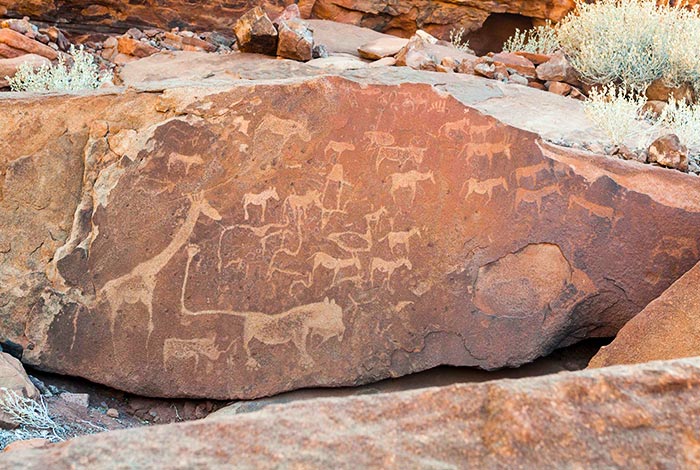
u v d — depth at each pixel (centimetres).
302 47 589
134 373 366
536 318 390
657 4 759
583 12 702
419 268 385
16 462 149
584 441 155
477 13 777
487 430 157
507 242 390
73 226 371
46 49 561
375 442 155
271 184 377
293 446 153
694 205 402
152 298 369
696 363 174
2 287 366
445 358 385
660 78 599
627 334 358
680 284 353
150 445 153
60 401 351
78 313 366
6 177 373
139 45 608
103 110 379
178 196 373
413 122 385
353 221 381
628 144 485
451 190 387
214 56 587
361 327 380
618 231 398
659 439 156
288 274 377
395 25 774
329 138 380
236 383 371
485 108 513
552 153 400
